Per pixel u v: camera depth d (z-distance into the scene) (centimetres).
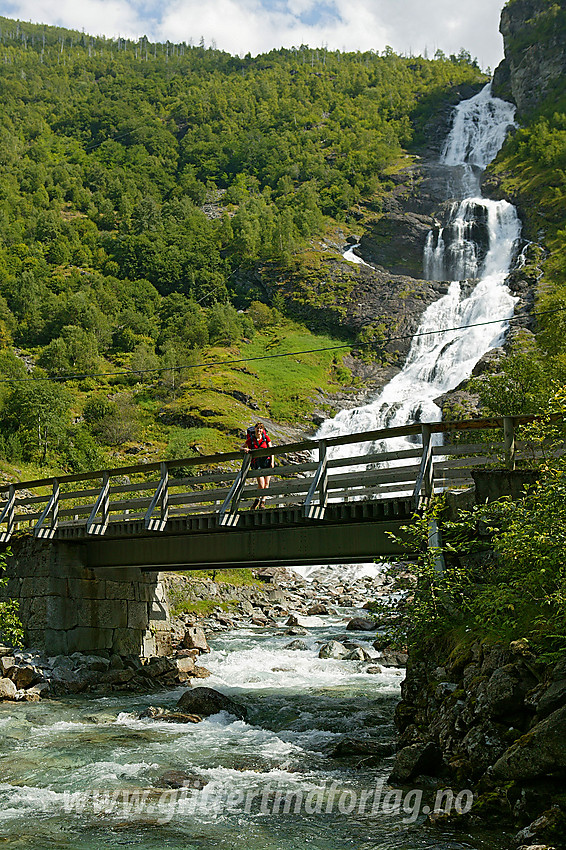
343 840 981
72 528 2269
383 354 10838
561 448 1377
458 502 1437
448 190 15950
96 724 1681
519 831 940
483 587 1283
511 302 10269
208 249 15812
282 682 2222
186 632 2830
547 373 3816
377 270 13800
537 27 18438
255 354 11681
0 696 1936
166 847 971
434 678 1248
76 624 2344
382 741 1484
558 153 14675
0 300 13512
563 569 1116
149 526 1950
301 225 15312
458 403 7675
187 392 10006
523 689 1054
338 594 4953
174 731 1605
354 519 1655
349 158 18662
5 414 8900
